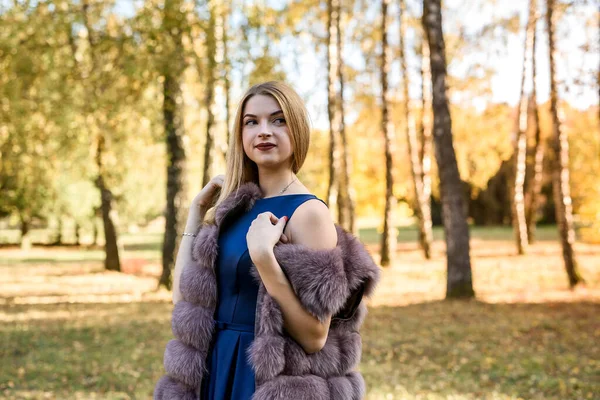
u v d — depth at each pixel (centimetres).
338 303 162
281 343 165
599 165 2053
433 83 1048
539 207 4122
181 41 941
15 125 1060
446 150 1052
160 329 792
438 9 1044
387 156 1711
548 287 1224
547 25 1173
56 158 1411
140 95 1000
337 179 1538
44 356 625
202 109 1423
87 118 1103
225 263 183
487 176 2098
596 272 1424
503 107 1700
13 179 1702
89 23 963
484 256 1997
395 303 1041
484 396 480
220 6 944
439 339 726
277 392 162
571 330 770
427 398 470
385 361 618
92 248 2994
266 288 166
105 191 1698
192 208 219
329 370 172
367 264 174
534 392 495
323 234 172
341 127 1733
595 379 536
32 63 944
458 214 1063
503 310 941
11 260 2241
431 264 1784
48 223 2991
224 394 176
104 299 1111
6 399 467
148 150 1661
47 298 1135
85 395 483
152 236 4281
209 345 184
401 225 5328
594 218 2100
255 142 188
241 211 190
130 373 556
